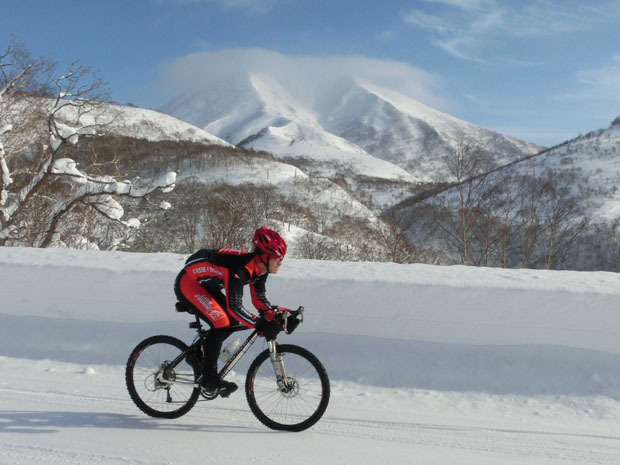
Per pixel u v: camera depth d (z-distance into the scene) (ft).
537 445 11.94
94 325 19.52
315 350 17.70
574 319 16.11
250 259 12.42
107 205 56.54
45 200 58.75
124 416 13.25
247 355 17.88
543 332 16.37
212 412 13.67
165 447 11.19
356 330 17.76
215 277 12.51
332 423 13.14
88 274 19.88
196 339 13.37
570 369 15.80
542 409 14.78
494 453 11.40
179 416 13.14
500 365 16.26
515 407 14.96
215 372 12.76
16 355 18.83
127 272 19.57
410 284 17.51
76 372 17.43
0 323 20.10
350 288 17.97
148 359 13.51
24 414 13.24
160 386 13.12
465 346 16.92
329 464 10.47
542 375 15.79
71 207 56.08
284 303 18.52
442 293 17.19
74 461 10.43
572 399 15.03
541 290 16.46
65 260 21.21
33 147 62.18
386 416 13.87
